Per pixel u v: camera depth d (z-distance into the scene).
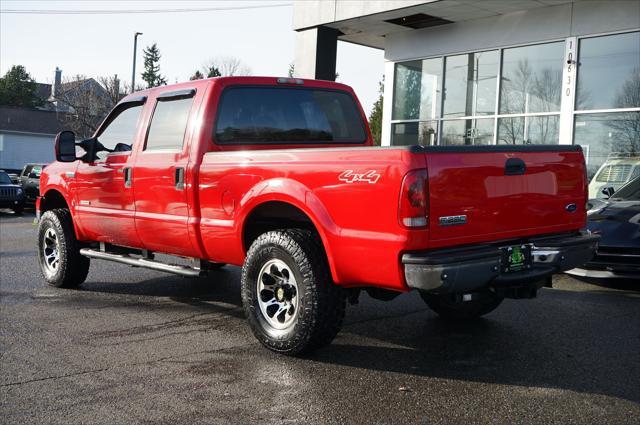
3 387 4.09
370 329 5.54
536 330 5.49
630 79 12.23
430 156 3.97
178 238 5.64
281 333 4.66
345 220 4.25
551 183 4.67
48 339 5.20
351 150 4.24
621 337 5.26
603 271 7.04
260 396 3.94
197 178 5.39
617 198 8.05
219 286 7.48
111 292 7.12
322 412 3.69
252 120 5.75
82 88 52.25
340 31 16.05
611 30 12.36
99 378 4.26
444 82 15.48
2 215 21.03
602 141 12.65
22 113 52.75
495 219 4.30
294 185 4.57
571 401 3.85
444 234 4.02
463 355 4.78
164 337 5.27
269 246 4.68
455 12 13.90
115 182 6.36
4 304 6.50
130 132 6.34
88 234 6.88
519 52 13.98
